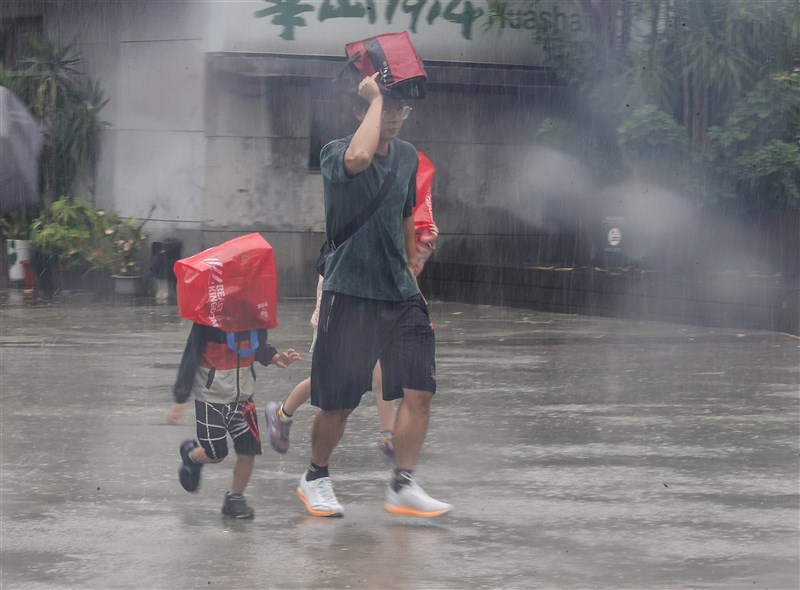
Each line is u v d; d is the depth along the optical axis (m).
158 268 20.53
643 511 7.34
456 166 23.25
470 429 9.86
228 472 8.39
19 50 24.47
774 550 6.54
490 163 23.45
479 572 6.14
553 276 19.45
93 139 22.61
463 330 16.73
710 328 16.92
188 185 21.58
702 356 14.00
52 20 23.62
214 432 7.16
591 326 17.23
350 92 7.15
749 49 19.44
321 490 7.32
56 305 19.67
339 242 7.15
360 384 7.20
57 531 6.92
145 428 9.88
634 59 19.86
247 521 7.16
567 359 13.80
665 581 5.99
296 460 8.81
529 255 23.59
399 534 6.87
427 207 7.97
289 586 5.91
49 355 13.91
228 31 20.70
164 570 6.17
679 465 8.58
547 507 7.46
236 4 20.72
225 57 20.72
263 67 20.77
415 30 21.67
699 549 6.55
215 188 21.44
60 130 22.31
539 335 16.12
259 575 6.08
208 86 21.28
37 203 21.97
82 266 21.80
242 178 21.56
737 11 18.66
